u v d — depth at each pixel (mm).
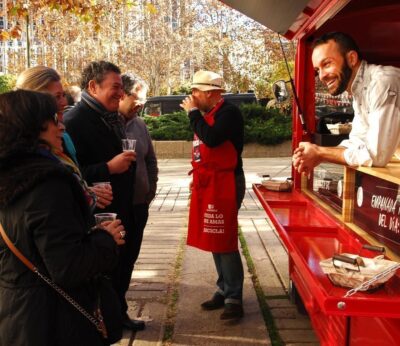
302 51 4492
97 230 2246
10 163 2059
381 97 2734
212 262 5879
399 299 1912
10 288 2092
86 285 2215
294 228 3166
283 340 4039
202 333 4168
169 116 18297
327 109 4527
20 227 2018
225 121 4082
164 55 24266
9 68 23172
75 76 20172
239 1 3869
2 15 11156
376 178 2830
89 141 3498
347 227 3102
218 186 4242
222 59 24078
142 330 4219
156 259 6016
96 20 11617
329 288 2055
